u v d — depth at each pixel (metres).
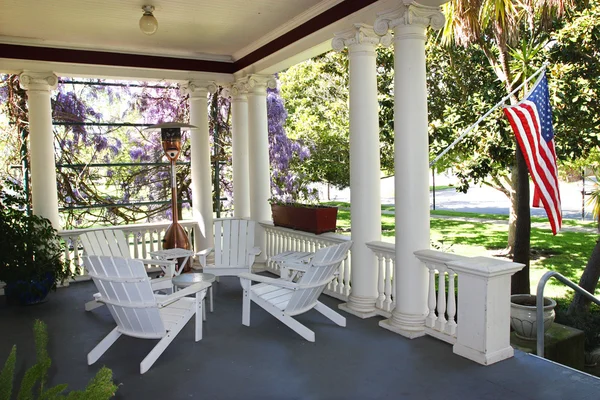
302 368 3.32
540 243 9.95
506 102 6.91
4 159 7.79
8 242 5.05
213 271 5.23
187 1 4.46
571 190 14.72
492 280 3.26
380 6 3.97
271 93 9.74
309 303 4.07
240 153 6.83
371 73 4.35
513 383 3.01
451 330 3.70
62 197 8.33
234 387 3.05
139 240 7.54
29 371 1.26
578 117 6.26
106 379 1.26
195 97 6.56
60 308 5.00
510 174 9.21
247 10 4.74
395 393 2.92
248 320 4.23
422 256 3.79
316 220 5.29
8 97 7.52
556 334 4.20
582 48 6.20
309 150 11.20
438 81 8.09
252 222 5.70
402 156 3.87
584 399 2.79
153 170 9.34
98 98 9.12
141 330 3.46
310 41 4.94
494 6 5.47
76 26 5.11
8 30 5.20
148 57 6.20
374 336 3.91
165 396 2.94
